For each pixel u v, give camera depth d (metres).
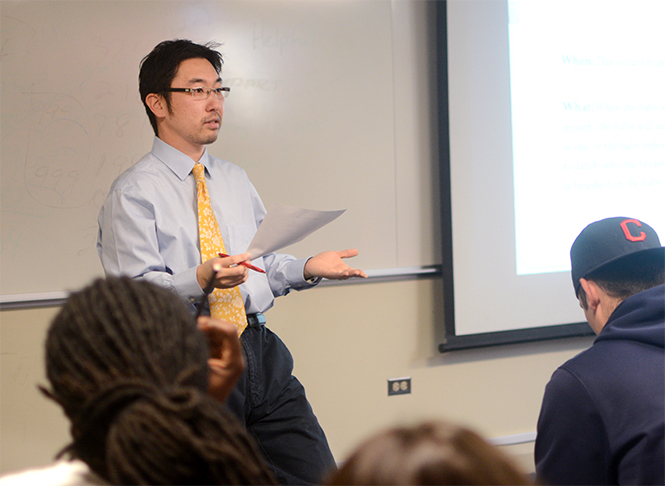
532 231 2.87
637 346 1.04
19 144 2.37
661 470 0.94
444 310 2.79
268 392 1.67
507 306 2.86
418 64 2.77
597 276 1.14
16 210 2.38
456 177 2.74
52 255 2.43
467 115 2.73
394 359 2.85
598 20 2.89
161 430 0.51
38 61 2.36
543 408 1.09
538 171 2.85
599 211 2.95
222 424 0.53
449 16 2.67
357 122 2.71
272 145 2.62
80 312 0.58
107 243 1.63
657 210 3.03
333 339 2.76
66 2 2.38
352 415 2.81
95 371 0.55
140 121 2.49
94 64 2.42
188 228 1.68
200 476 0.52
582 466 1.04
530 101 2.82
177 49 1.70
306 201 2.68
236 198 1.81
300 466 1.64
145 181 1.65
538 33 2.81
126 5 2.43
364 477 0.38
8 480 0.63
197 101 1.68
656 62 2.99
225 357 0.72
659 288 1.07
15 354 2.42
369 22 2.70
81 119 2.42
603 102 2.92
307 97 2.65
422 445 0.39
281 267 1.81
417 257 2.84
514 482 0.39
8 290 2.39
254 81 2.58
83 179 2.44
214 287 1.52
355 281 2.77
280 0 2.59
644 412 0.97
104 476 0.59
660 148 3.02
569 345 3.10
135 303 0.59
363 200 2.75
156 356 0.57
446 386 2.93
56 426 2.47
